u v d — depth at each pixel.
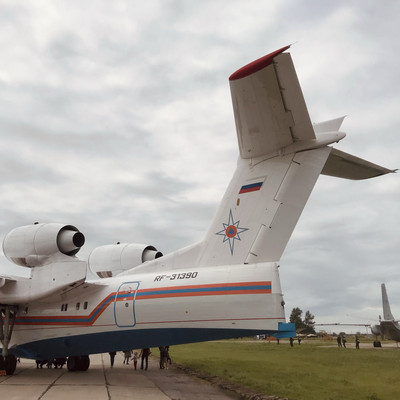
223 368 16.58
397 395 10.58
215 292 9.29
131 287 10.89
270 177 9.41
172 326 9.78
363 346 42.16
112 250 14.77
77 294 11.91
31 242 12.08
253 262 9.20
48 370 15.23
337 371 16.11
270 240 9.09
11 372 13.27
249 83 6.95
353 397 10.20
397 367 17.78
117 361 20.80
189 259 10.38
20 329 13.02
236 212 9.77
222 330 9.02
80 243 12.23
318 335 78.56
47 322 12.37
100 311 11.25
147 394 9.98
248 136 8.66
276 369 16.52
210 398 9.80
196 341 9.70
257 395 10.35
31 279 12.09
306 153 9.06
